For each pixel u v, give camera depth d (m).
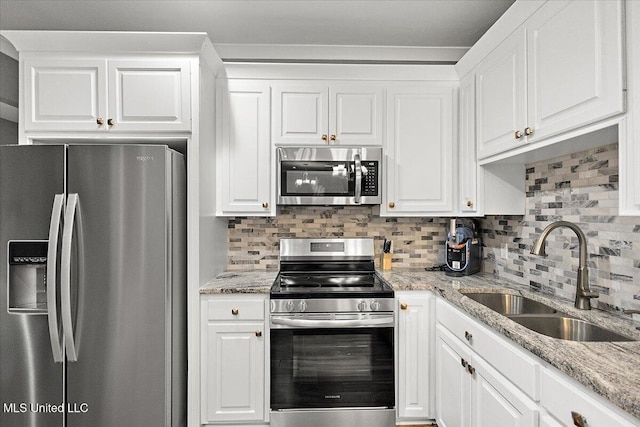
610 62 1.27
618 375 1.02
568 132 1.53
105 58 2.21
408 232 3.01
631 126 1.21
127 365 1.98
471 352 1.81
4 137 3.29
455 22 2.47
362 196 2.59
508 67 1.96
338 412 2.28
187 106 2.22
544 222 2.17
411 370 2.35
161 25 2.50
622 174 1.25
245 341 2.26
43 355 1.93
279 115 2.60
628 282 1.58
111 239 1.96
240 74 2.59
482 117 2.28
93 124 2.21
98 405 1.97
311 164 2.57
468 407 1.83
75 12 2.33
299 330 2.26
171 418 2.08
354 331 2.28
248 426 2.30
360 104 2.63
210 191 2.46
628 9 1.22
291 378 2.26
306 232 2.96
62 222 1.93
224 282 2.43
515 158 2.10
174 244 2.11
